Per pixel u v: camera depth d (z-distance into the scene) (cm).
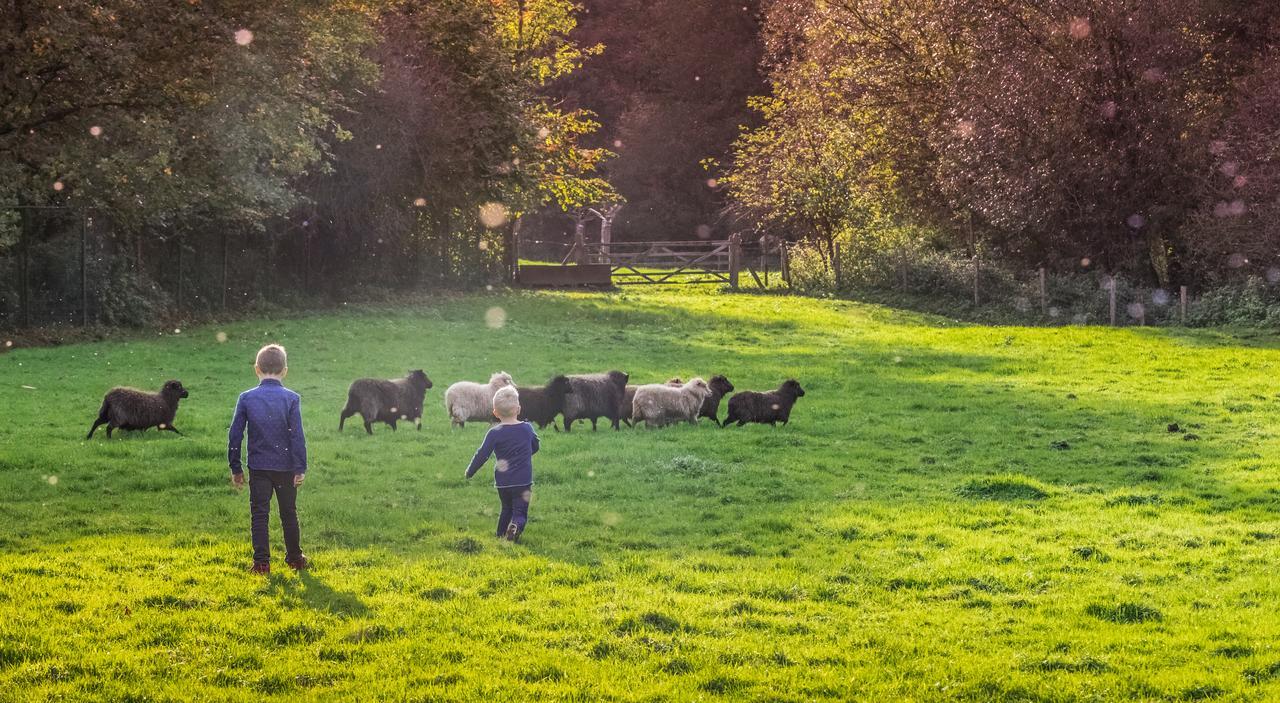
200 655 771
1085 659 789
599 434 1755
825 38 5250
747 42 8156
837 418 1967
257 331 3167
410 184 4234
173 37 2550
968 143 4425
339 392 2134
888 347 3166
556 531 1152
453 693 711
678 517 1234
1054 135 4122
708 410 1869
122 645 787
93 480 1334
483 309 4016
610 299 4594
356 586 937
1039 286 4406
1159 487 1415
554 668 762
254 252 3759
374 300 4156
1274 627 860
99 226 3106
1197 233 3997
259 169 3309
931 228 5231
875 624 877
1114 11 3906
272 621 846
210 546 1057
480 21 4306
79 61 2380
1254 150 3759
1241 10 4097
